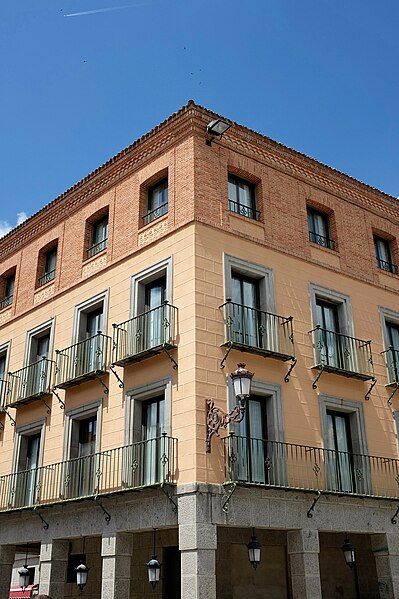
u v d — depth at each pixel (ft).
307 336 54.03
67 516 51.72
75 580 59.36
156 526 43.88
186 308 48.06
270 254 54.60
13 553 58.65
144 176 57.77
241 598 49.85
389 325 63.52
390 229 67.51
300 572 45.29
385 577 50.55
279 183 58.44
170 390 46.78
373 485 52.44
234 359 47.96
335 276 59.16
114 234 59.00
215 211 52.26
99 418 52.42
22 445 60.59
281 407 49.26
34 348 64.95
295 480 47.62
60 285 63.87
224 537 49.83
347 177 64.64
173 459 44.37
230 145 55.93
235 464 44.16
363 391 55.98
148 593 52.70
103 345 54.49
